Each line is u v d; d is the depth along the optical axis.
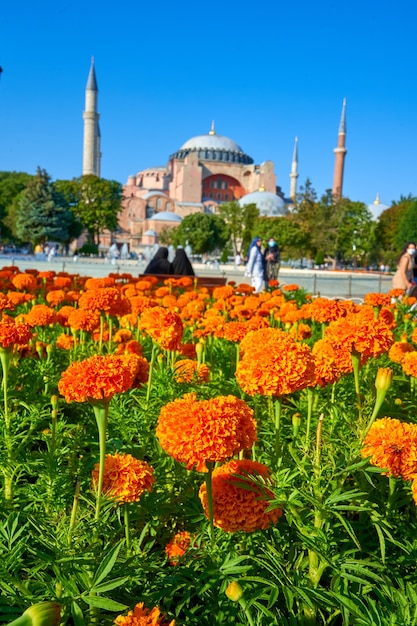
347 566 1.79
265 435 3.08
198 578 1.76
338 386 3.81
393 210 64.50
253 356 2.39
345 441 2.60
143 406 3.19
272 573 1.79
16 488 2.59
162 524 2.41
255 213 72.44
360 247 61.16
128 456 2.19
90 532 1.86
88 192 70.75
